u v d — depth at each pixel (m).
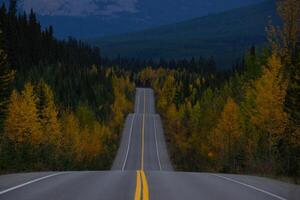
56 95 125.06
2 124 57.59
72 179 20.14
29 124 58.44
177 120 121.25
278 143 40.19
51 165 57.72
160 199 14.10
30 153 53.62
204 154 75.25
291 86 37.91
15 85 110.38
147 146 101.00
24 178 20.25
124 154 92.06
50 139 64.12
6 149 46.00
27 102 59.16
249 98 49.09
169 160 87.00
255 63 52.59
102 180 19.84
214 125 72.06
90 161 83.00
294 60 39.12
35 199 13.67
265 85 40.97
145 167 78.12
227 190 17.25
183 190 16.70
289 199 15.38
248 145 50.84
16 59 134.38
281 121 39.66
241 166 50.94
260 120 41.81
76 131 77.69
